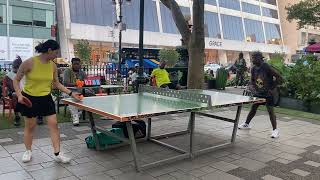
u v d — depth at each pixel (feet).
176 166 16.29
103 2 134.31
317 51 52.85
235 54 191.11
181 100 18.31
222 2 186.09
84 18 128.47
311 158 17.83
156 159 17.28
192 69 38.01
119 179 14.55
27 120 15.88
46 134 20.88
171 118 27.14
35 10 115.85
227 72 55.01
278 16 228.63
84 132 21.88
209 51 177.47
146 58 65.05
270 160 17.42
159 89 20.81
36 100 15.56
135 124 20.35
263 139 21.43
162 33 152.25
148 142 20.34
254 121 26.86
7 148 18.08
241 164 16.75
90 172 15.19
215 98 19.75
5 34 110.11
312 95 32.55
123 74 46.32
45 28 118.11
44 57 15.52
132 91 37.58
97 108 15.52
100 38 130.52
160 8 154.40
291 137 22.04
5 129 21.97
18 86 15.38
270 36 218.38
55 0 125.59
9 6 110.73
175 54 57.82
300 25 86.69
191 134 17.40
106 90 30.04
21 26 113.09
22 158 16.26
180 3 158.10
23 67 15.24
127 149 18.62
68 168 15.56
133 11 141.59
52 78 16.02
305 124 26.27
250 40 200.85
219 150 18.95
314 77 32.86
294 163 17.02
